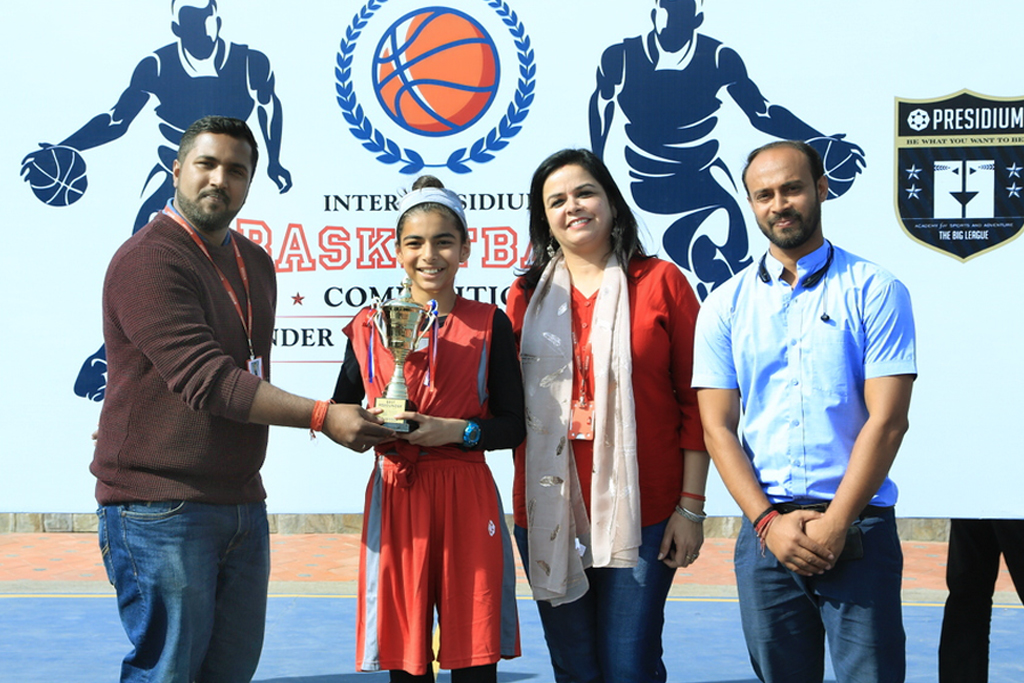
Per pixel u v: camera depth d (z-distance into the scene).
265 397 2.29
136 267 2.32
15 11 3.06
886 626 2.21
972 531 3.15
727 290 2.42
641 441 2.57
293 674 3.85
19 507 3.10
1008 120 2.94
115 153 3.08
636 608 2.53
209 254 2.48
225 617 2.57
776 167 2.25
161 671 2.35
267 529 2.65
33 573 5.56
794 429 2.29
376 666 2.48
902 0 2.97
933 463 3.00
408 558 2.49
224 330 2.45
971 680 3.17
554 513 2.58
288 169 3.09
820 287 2.29
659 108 3.05
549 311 2.67
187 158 2.39
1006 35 2.94
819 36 3.01
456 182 3.09
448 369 2.53
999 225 2.96
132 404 2.38
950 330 2.99
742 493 2.31
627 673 2.54
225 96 3.08
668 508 2.59
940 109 2.97
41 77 3.07
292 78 3.08
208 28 3.07
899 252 3.00
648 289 2.62
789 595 2.34
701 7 3.03
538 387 2.63
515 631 2.57
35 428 3.09
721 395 2.41
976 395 2.98
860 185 3.01
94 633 4.41
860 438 2.20
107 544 2.42
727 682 3.74
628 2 3.04
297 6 3.06
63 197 3.07
